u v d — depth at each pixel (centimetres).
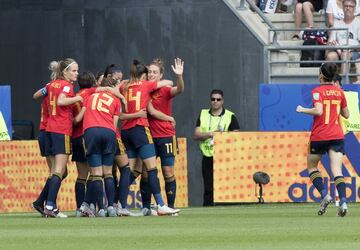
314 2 6431
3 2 6203
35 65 6156
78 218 4078
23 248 2723
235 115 5841
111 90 4147
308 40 6084
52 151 4200
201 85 5925
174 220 3825
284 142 5244
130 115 4169
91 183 4194
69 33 6106
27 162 5166
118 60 6041
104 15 6053
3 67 6203
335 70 3997
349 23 6159
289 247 2697
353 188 5306
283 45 6066
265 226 3434
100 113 4131
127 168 4250
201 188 5912
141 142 4181
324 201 4034
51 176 4197
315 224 3516
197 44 5922
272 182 5256
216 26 5900
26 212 5075
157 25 5984
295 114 5469
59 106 4162
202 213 4359
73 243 2852
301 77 5969
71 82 4194
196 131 5484
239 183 5272
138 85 4188
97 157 4156
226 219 3859
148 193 4291
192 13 5925
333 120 3988
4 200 5138
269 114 5484
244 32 5869
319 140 3988
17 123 6044
